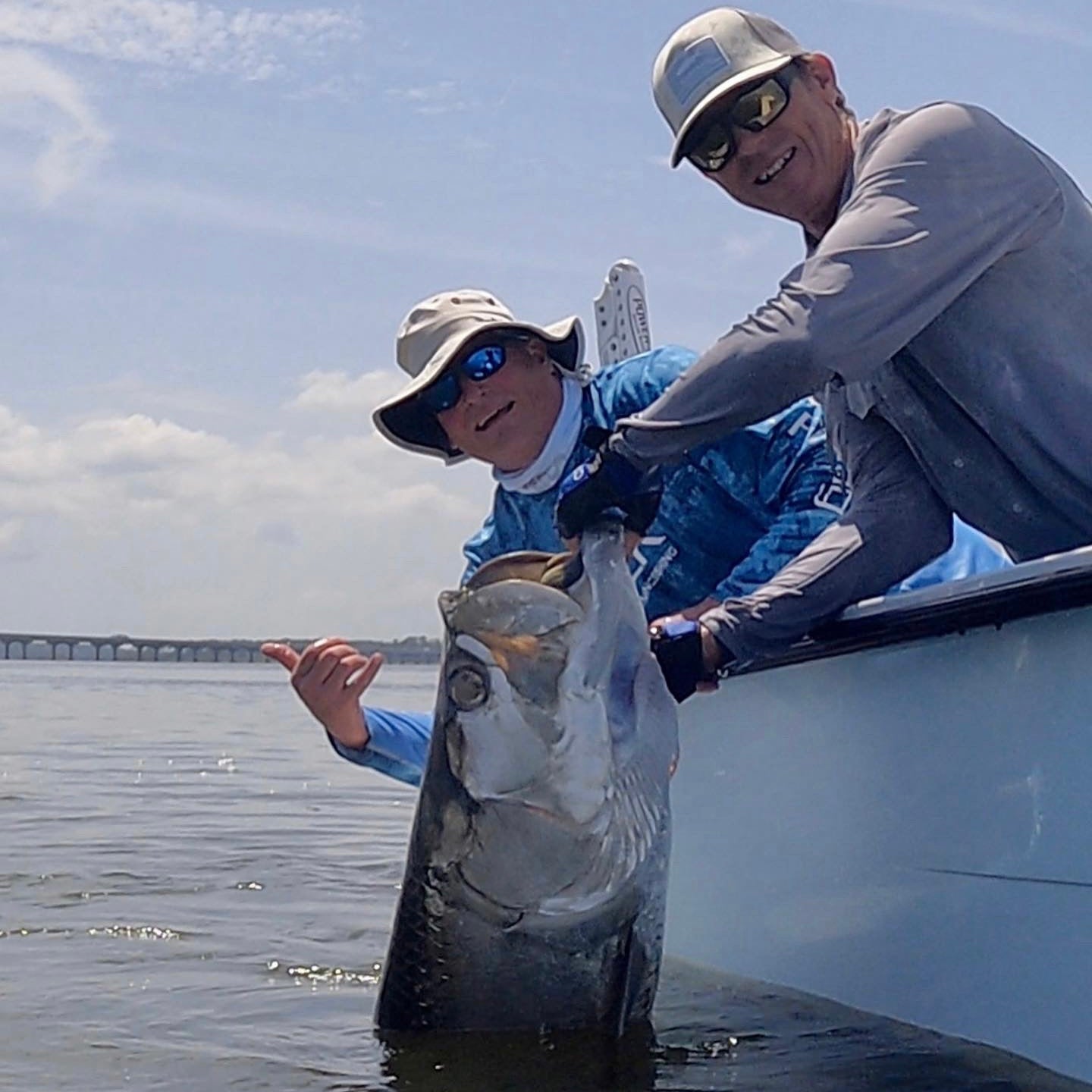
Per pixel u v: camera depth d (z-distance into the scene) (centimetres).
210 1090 260
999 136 263
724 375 254
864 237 256
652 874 262
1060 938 242
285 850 573
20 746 1159
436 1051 276
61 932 408
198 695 2477
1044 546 289
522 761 254
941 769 265
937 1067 258
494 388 370
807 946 299
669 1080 257
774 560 339
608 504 256
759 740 312
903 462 303
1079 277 267
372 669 344
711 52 285
